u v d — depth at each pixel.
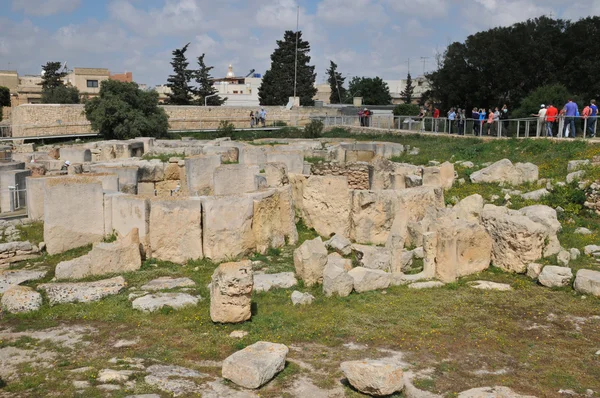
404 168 22.91
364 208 17.20
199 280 13.73
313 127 43.91
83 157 30.73
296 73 75.31
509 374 8.73
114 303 12.17
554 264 13.70
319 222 18.28
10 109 73.81
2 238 16.83
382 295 12.41
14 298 11.93
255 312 11.54
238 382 8.41
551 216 16.20
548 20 45.66
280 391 8.25
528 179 21.70
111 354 9.62
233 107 57.16
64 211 15.95
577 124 26.56
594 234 16.36
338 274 12.44
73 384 8.32
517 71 43.62
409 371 8.78
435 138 33.94
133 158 29.50
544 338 10.08
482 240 13.99
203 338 10.27
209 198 15.34
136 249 14.67
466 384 8.36
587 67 41.09
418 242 16.12
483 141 29.83
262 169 24.72
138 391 8.12
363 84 88.62
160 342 10.12
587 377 8.62
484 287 12.76
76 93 75.44
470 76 47.25
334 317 11.08
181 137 44.94
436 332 10.30
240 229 15.46
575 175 20.23
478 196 17.09
